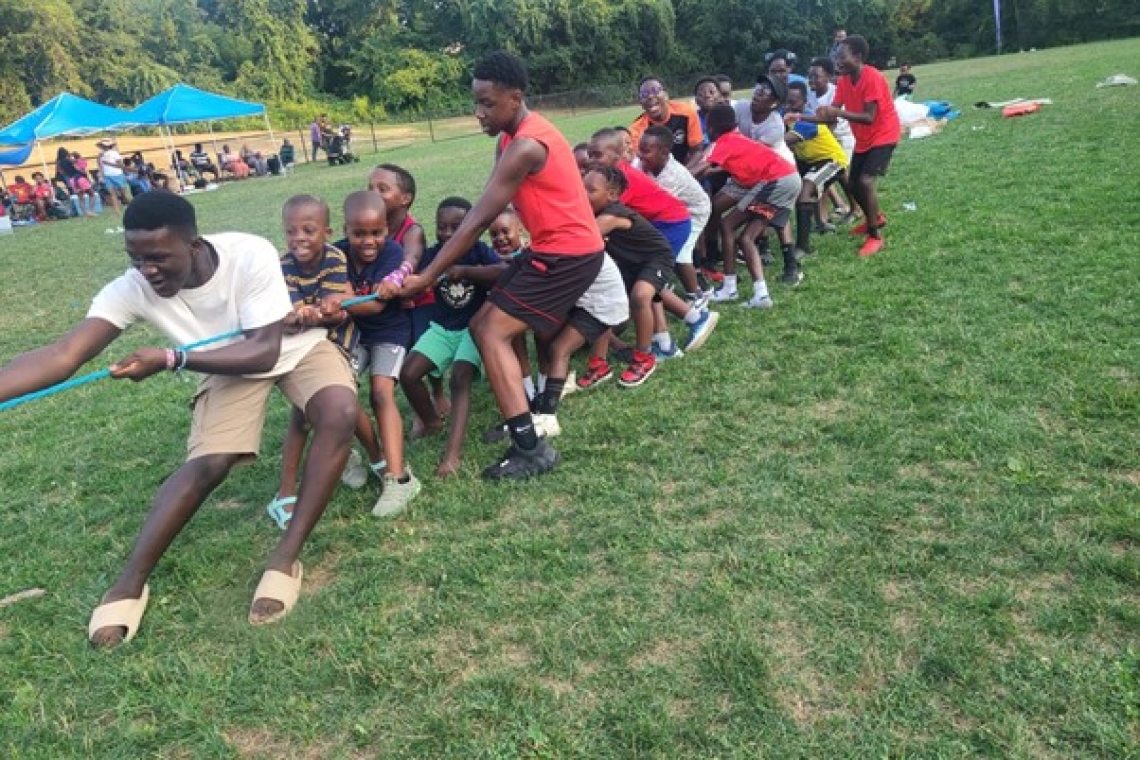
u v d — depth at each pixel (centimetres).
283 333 328
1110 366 402
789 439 373
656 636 260
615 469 372
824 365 451
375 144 3238
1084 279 517
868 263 634
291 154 2683
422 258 423
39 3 4109
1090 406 364
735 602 270
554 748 220
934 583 269
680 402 435
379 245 381
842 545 293
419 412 436
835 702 227
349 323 372
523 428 374
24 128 2059
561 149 377
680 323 572
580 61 4900
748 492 336
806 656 244
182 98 2241
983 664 232
